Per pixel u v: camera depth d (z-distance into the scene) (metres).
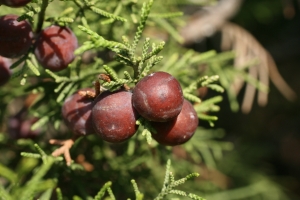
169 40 0.26
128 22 0.22
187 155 0.30
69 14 0.21
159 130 0.18
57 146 0.22
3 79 0.20
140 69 0.18
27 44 0.18
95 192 0.22
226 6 0.31
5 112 0.24
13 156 0.23
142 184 0.24
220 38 0.33
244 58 0.28
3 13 0.21
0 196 0.17
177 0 0.26
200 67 0.26
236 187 0.32
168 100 0.17
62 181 0.22
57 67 0.19
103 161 0.23
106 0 0.21
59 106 0.21
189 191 0.26
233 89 0.26
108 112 0.17
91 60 0.23
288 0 0.33
